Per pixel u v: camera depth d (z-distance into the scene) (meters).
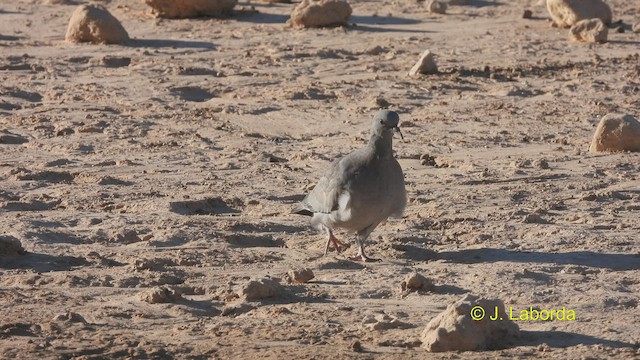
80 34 30.41
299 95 24.33
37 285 12.20
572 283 12.20
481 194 16.69
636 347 10.09
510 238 14.19
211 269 12.91
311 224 13.74
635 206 15.87
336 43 30.66
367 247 13.88
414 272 12.20
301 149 20.20
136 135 21.02
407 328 10.63
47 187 17.20
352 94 24.58
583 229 14.47
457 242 14.14
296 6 34.25
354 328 10.66
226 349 9.96
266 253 13.55
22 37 31.61
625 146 19.56
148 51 29.12
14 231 14.16
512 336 10.32
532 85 25.66
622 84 25.78
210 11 34.66
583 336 10.41
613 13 35.78
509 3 37.59
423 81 25.95
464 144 20.38
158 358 9.74
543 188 17.05
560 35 31.95
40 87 24.86
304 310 11.27
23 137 20.69
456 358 9.72
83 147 20.00
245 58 28.38
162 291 11.62
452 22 34.09
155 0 34.25
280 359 9.66
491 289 11.95
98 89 24.80
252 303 11.51
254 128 21.97
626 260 13.12
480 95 24.67
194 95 24.72
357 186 12.84
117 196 16.61
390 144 12.91
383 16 34.97
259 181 17.70
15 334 10.35
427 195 16.75
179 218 15.06
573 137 21.02
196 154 19.67
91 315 11.08
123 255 13.42
